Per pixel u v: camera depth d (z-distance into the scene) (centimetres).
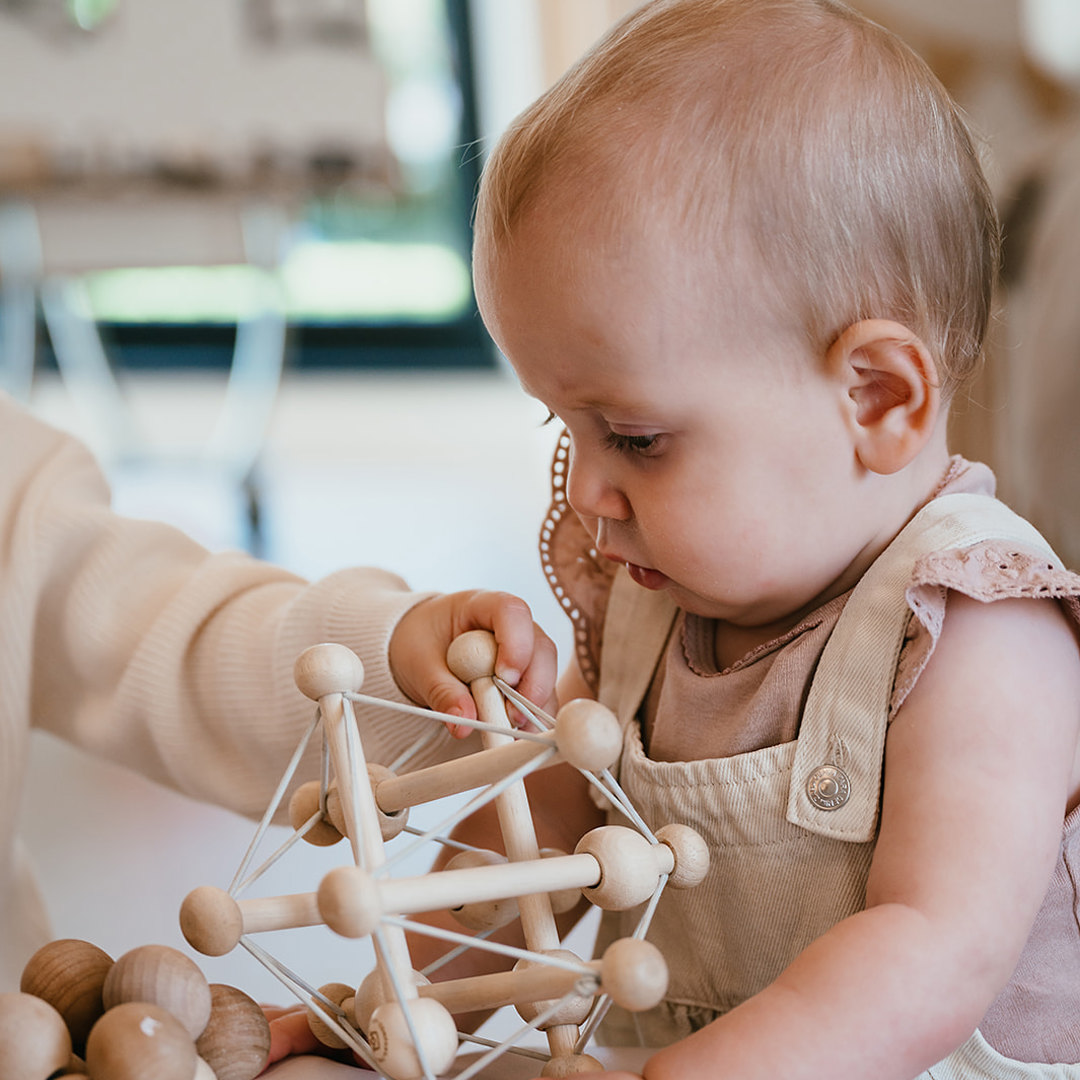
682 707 70
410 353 441
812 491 63
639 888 51
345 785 52
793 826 62
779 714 65
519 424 431
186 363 429
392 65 416
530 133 64
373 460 410
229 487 326
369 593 75
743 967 65
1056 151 157
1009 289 156
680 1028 69
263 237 296
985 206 69
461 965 70
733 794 64
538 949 54
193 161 280
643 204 60
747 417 62
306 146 288
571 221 61
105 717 84
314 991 54
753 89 62
